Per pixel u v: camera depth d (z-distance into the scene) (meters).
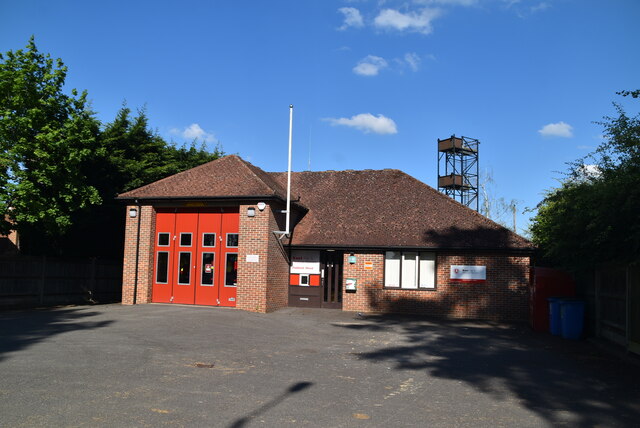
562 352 11.98
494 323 17.64
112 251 25.66
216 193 18.81
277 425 5.84
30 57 18.94
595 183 11.69
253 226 18.41
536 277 16.05
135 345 10.76
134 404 6.47
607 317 13.34
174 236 19.66
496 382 8.56
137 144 26.31
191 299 19.22
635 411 6.91
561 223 13.04
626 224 10.91
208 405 6.57
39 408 6.16
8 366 8.37
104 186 23.23
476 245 18.84
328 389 7.70
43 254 23.14
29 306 19.03
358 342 12.66
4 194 17.50
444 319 18.27
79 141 19.53
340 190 23.55
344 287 19.94
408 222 20.78
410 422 6.16
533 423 6.28
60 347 10.18
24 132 18.30
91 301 22.52
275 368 9.12
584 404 7.23
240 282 18.31
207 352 10.38
